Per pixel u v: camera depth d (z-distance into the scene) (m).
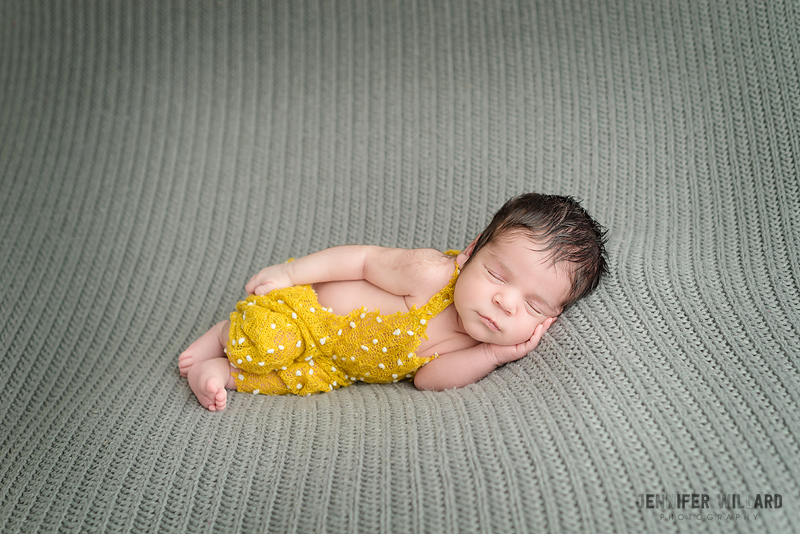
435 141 1.72
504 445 1.01
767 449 0.96
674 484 0.92
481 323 1.21
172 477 1.06
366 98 1.77
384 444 1.07
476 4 1.73
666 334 1.19
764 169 1.45
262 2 1.80
